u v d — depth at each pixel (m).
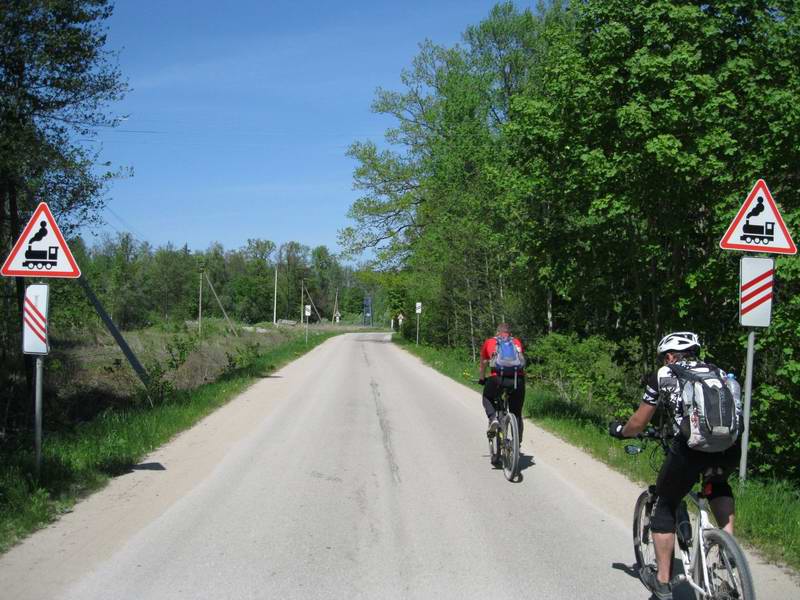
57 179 14.52
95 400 17.41
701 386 4.07
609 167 10.22
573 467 8.66
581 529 6.04
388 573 4.91
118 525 5.95
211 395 15.29
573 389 16.80
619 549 5.52
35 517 5.93
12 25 13.55
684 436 4.07
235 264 106.25
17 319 14.84
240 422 12.05
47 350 7.20
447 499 7.02
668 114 9.29
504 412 8.52
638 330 12.60
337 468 8.39
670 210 10.40
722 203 9.68
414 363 30.06
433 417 13.06
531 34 29.92
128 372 20.31
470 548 5.50
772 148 9.35
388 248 43.53
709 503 4.34
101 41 14.80
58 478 7.26
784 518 6.02
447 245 30.31
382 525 6.08
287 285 104.75
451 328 36.31
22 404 15.36
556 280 12.80
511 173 12.97
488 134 29.23
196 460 8.78
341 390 17.77
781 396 8.92
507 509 6.67
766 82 9.90
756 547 5.52
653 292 11.30
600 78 10.26
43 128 14.44
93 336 25.56
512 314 22.55
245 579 4.74
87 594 4.43
